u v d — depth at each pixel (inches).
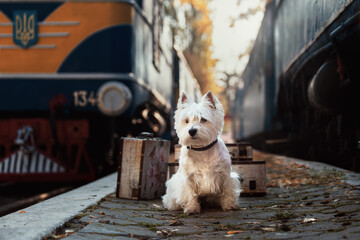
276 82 368.5
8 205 207.9
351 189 165.0
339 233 101.0
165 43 449.4
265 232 113.3
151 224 127.1
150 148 183.6
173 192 154.0
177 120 147.8
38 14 265.0
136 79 280.4
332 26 191.8
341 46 189.2
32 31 264.1
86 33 265.3
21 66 264.2
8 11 264.2
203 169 144.9
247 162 185.9
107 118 271.6
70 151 267.1
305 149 300.0
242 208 153.9
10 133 267.6
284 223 122.3
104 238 107.1
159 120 379.9
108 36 265.7
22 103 263.7
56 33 265.0
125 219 133.9
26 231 103.6
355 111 212.7
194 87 776.9
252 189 185.2
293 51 282.8
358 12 161.3
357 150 211.8
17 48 264.2
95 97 262.8
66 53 265.0
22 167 258.7
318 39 216.1
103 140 280.8
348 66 192.5
